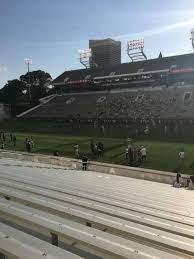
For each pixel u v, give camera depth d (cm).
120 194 1046
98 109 7069
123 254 363
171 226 566
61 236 423
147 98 6750
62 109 7719
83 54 9512
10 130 6369
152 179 2344
